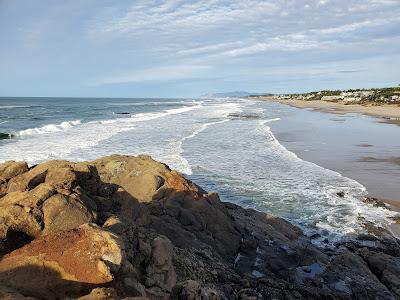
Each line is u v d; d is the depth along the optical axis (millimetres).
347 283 10141
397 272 10938
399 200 17250
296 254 11336
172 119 53906
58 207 7242
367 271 10945
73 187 8734
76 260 5598
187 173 21062
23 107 88375
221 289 8555
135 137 33469
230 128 42281
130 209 9867
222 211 12898
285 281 9914
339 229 14102
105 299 4988
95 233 5914
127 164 13477
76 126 42781
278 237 12492
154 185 12297
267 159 25156
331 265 11016
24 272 5504
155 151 26656
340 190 18500
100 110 79812
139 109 85250
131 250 7172
